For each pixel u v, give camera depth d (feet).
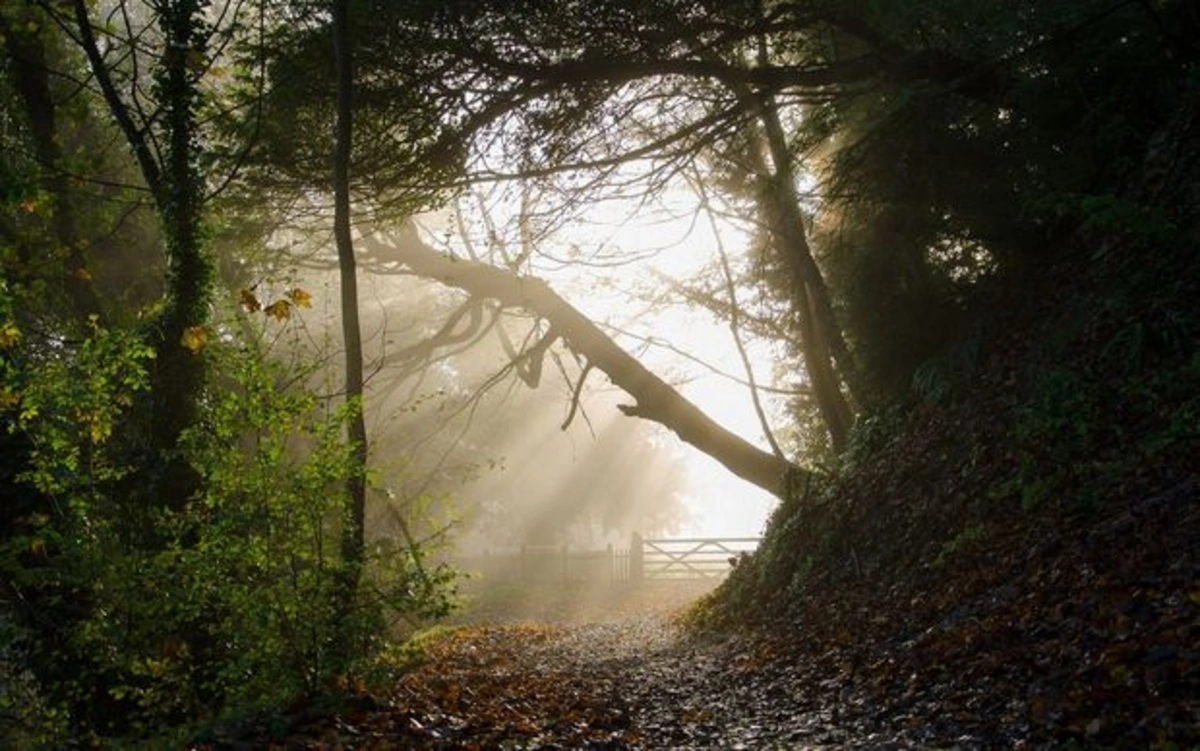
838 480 51.55
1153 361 33.27
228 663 23.65
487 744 22.07
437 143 40.83
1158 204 37.32
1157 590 21.22
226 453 23.85
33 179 39.86
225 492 23.85
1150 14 37.52
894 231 46.83
